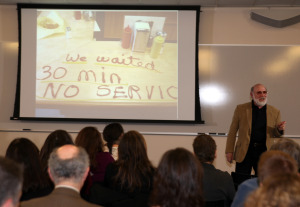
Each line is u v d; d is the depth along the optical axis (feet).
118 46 18.45
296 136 17.69
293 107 17.84
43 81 18.28
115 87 18.24
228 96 18.10
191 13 18.21
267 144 12.70
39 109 18.16
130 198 6.98
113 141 11.12
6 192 3.26
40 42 18.43
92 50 18.45
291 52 18.04
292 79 17.95
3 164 3.39
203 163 8.02
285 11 18.06
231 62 18.17
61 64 18.38
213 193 7.66
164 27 18.34
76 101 18.21
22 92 18.22
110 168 7.80
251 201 3.33
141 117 18.07
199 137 8.41
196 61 18.04
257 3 17.80
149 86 18.20
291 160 5.32
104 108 18.15
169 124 18.12
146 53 18.35
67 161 5.07
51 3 18.54
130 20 18.53
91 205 5.04
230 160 13.39
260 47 18.13
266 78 18.02
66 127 18.31
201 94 18.20
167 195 4.95
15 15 18.69
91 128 9.73
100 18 18.57
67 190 5.03
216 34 18.30
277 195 3.12
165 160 5.09
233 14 18.31
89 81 18.30
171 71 18.16
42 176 6.92
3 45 18.58
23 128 18.30
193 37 18.12
